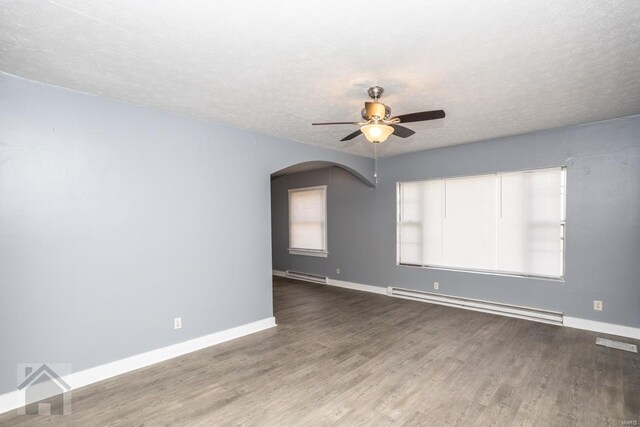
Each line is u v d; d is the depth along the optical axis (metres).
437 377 2.70
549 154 3.96
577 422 2.10
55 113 2.51
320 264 6.57
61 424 2.12
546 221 4.04
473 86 2.56
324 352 3.23
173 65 2.19
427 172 5.02
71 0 1.50
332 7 1.57
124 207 2.86
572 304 3.86
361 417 2.18
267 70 2.26
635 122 3.45
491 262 4.48
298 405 2.32
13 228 2.33
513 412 2.21
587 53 2.05
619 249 3.56
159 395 2.46
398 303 5.02
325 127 3.68
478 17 1.66
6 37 1.83
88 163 2.67
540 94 2.75
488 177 4.48
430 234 5.07
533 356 3.08
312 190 6.67
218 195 3.54
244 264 3.77
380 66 2.21
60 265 2.53
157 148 3.08
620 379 2.63
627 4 1.55
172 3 1.52
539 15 1.65
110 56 2.06
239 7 1.56
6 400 2.28
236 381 2.67
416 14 1.63
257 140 3.91
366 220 5.81
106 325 2.75
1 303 2.28
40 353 2.43
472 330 3.80
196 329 3.33
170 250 3.15
